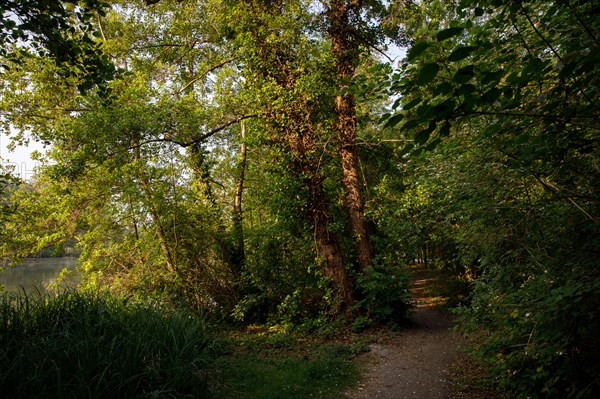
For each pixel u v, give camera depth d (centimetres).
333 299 1032
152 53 1477
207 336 743
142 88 1157
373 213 1110
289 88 1045
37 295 605
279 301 1155
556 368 386
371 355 765
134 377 433
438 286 1471
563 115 249
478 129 470
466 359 692
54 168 1097
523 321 384
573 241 344
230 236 1248
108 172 1130
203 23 1400
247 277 1146
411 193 1040
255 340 895
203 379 533
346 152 1105
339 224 1050
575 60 238
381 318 998
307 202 1077
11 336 468
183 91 1402
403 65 284
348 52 1041
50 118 1318
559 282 333
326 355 761
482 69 279
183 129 1131
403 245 1120
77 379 398
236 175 1603
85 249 1252
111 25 1380
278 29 1013
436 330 966
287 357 758
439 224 809
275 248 1173
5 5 462
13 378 386
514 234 441
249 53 1054
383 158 1205
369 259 1071
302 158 1070
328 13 1052
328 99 1076
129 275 1200
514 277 436
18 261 1284
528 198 459
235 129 1478
